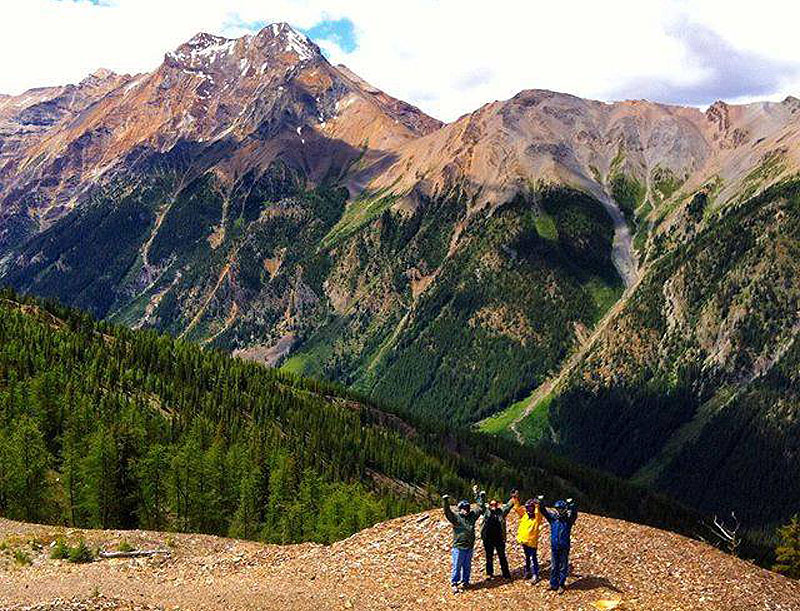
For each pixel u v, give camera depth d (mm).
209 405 172625
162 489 90312
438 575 32000
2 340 150750
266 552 40000
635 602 27562
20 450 82562
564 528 28656
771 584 31156
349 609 28922
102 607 28062
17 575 39438
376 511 105375
